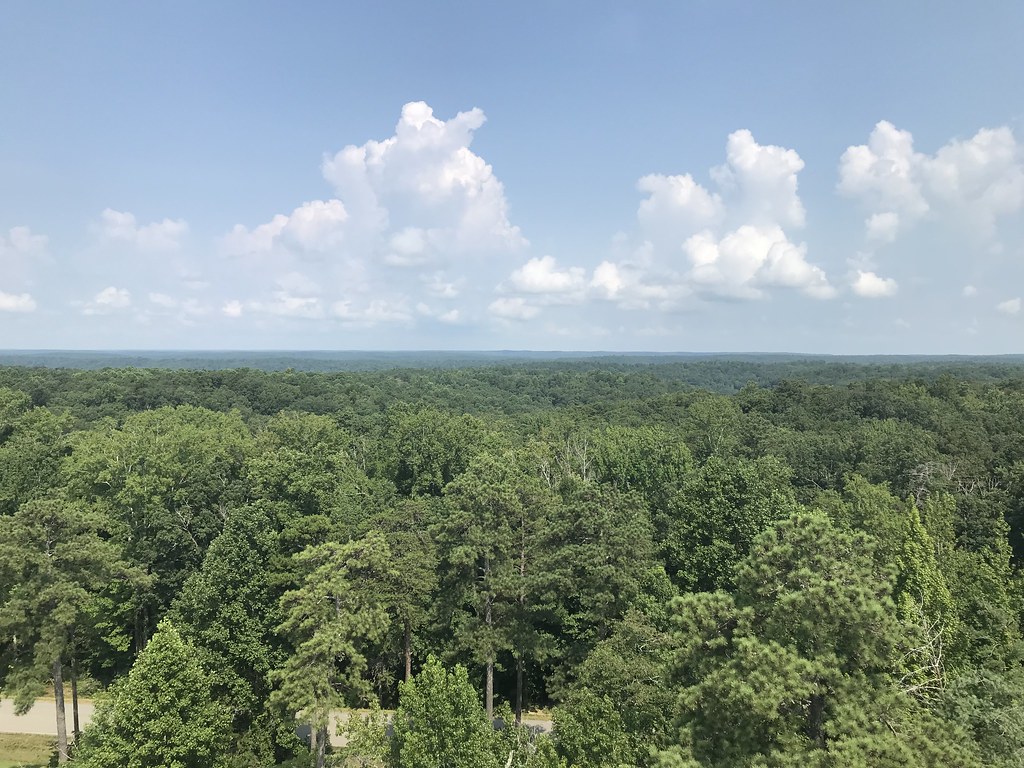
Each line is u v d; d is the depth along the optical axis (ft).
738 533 117.08
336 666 84.64
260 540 96.99
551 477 196.54
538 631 106.83
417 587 104.42
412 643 115.34
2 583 84.28
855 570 53.57
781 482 161.68
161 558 123.34
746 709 49.44
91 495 148.36
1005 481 165.17
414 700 68.28
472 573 99.86
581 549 94.43
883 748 44.45
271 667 92.94
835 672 49.03
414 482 210.59
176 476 136.77
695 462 208.54
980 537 143.74
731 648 53.78
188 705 73.00
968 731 52.60
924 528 101.55
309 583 80.69
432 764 63.98
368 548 89.30
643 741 67.46
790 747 48.14
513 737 73.82
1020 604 98.63
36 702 119.96
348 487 166.71
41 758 99.76
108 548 92.38
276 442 205.57
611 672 77.97
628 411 353.92
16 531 83.30
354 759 81.15
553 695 93.40
